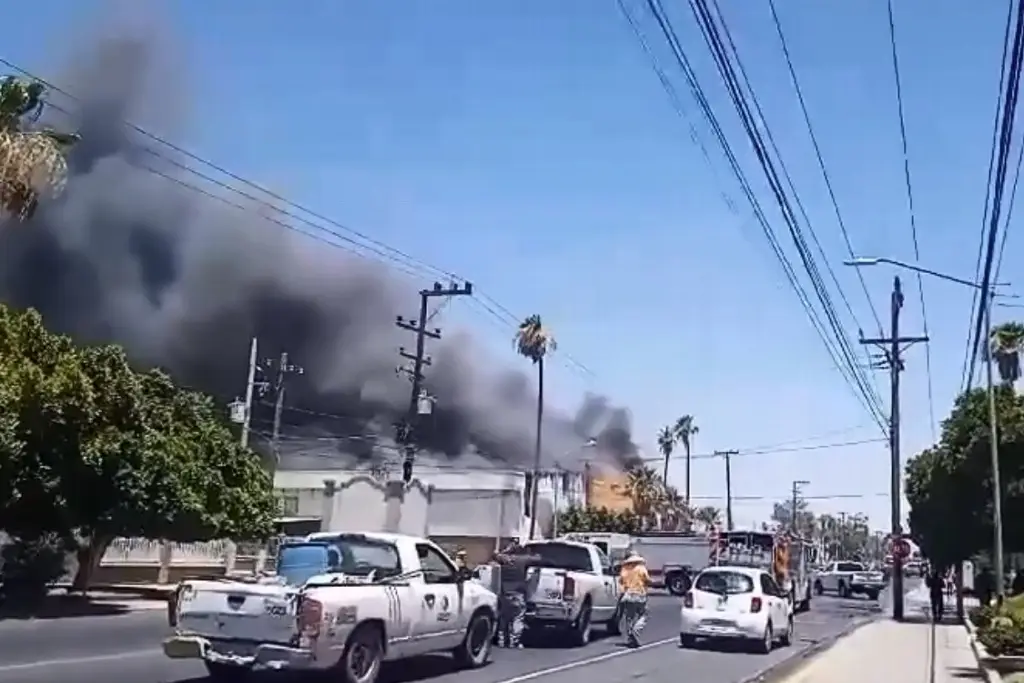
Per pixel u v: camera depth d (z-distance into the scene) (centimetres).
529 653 2217
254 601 1441
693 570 6009
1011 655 2227
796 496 12275
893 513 4206
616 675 1895
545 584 2395
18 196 2414
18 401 2841
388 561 1667
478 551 6856
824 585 7038
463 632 1814
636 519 8844
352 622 1495
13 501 2880
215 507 3547
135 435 3184
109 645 2080
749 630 2484
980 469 3997
